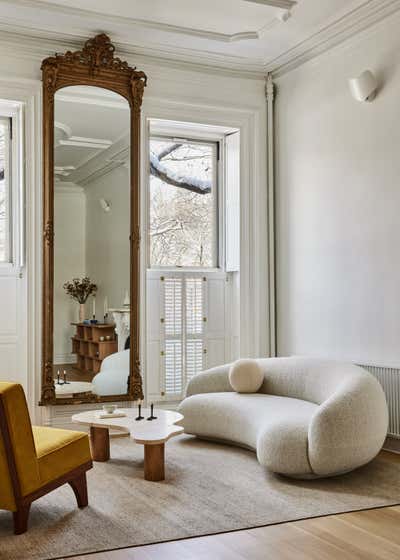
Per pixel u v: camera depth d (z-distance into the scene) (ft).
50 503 12.21
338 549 9.95
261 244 21.38
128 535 10.50
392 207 16.35
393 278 16.31
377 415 13.88
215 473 14.26
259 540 10.34
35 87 18.47
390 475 14.11
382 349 16.69
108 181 19.19
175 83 20.30
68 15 17.26
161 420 14.97
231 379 18.01
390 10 16.31
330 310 18.69
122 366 19.26
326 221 18.89
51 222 18.35
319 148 19.25
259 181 21.38
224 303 22.22
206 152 22.22
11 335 18.57
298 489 13.04
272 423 14.17
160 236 21.57
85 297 18.80
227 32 18.67
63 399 18.37
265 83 21.50
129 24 17.88
